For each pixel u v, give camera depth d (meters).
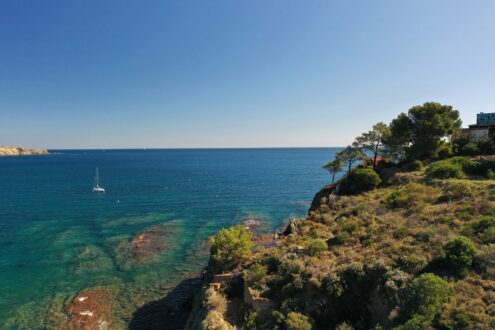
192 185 120.88
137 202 87.94
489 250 19.91
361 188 47.78
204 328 22.75
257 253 34.66
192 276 41.41
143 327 30.88
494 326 14.95
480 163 40.31
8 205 82.56
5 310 33.09
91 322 31.41
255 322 22.69
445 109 51.97
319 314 21.33
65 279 40.22
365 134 55.47
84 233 58.75
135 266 44.31
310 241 30.19
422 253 22.30
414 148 52.12
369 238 27.81
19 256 47.34
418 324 15.62
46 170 179.00
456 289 17.92
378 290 20.20
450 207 30.30
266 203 87.88
